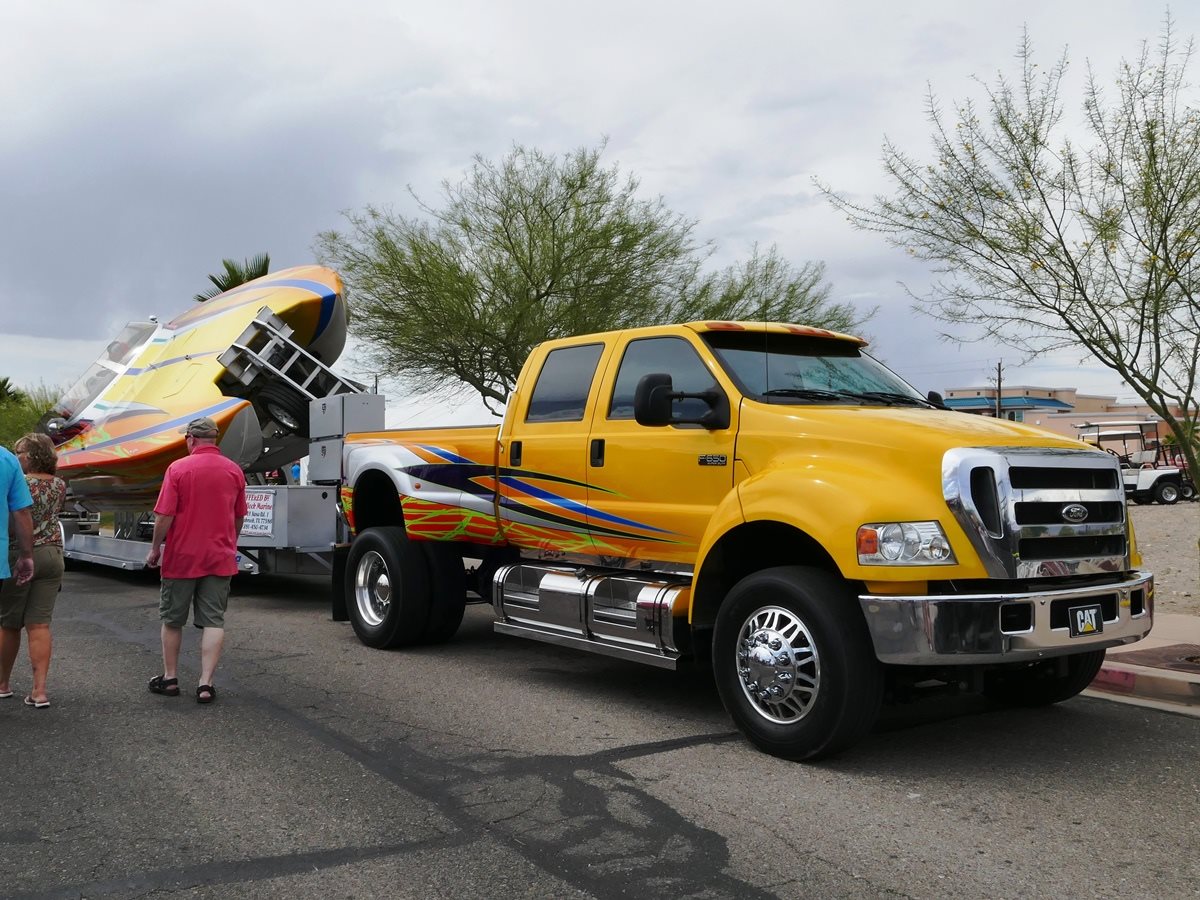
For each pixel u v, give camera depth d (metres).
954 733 6.08
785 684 5.42
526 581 7.42
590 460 6.89
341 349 14.03
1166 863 4.12
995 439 5.34
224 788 5.05
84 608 11.48
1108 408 76.81
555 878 3.97
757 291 23.23
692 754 5.62
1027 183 8.11
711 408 6.15
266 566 11.66
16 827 4.54
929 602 4.96
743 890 3.86
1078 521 5.31
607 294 21.53
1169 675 6.98
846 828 4.50
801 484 5.42
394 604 8.54
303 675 7.72
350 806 4.79
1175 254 7.61
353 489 9.12
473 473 7.87
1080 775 5.25
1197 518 22.34
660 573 6.58
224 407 12.00
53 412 14.20
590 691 7.20
